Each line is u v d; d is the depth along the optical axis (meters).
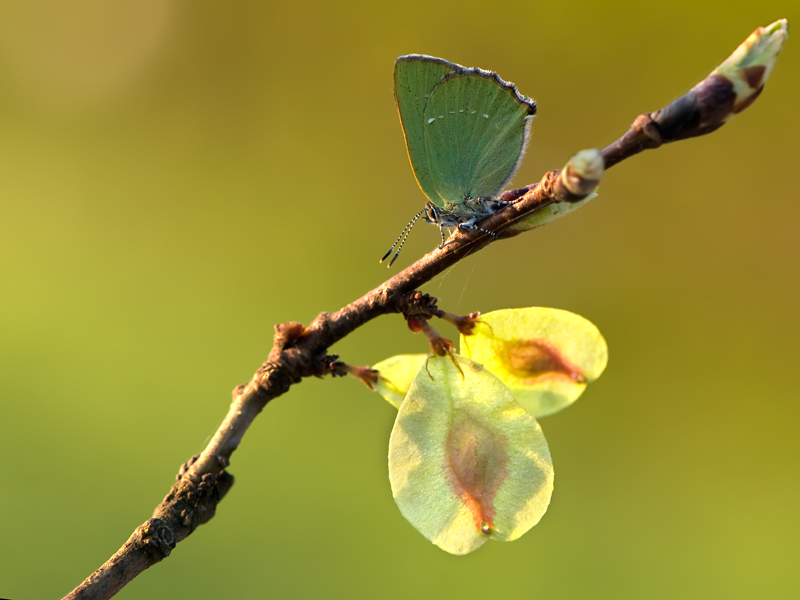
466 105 0.45
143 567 0.43
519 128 0.45
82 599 0.43
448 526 0.43
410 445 0.43
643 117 0.43
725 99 0.43
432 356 0.44
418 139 0.45
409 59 0.44
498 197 0.45
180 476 0.44
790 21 0.81
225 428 0.44
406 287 0.44
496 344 0.44
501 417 0.44
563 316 0.44
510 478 0.43
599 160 0.43
